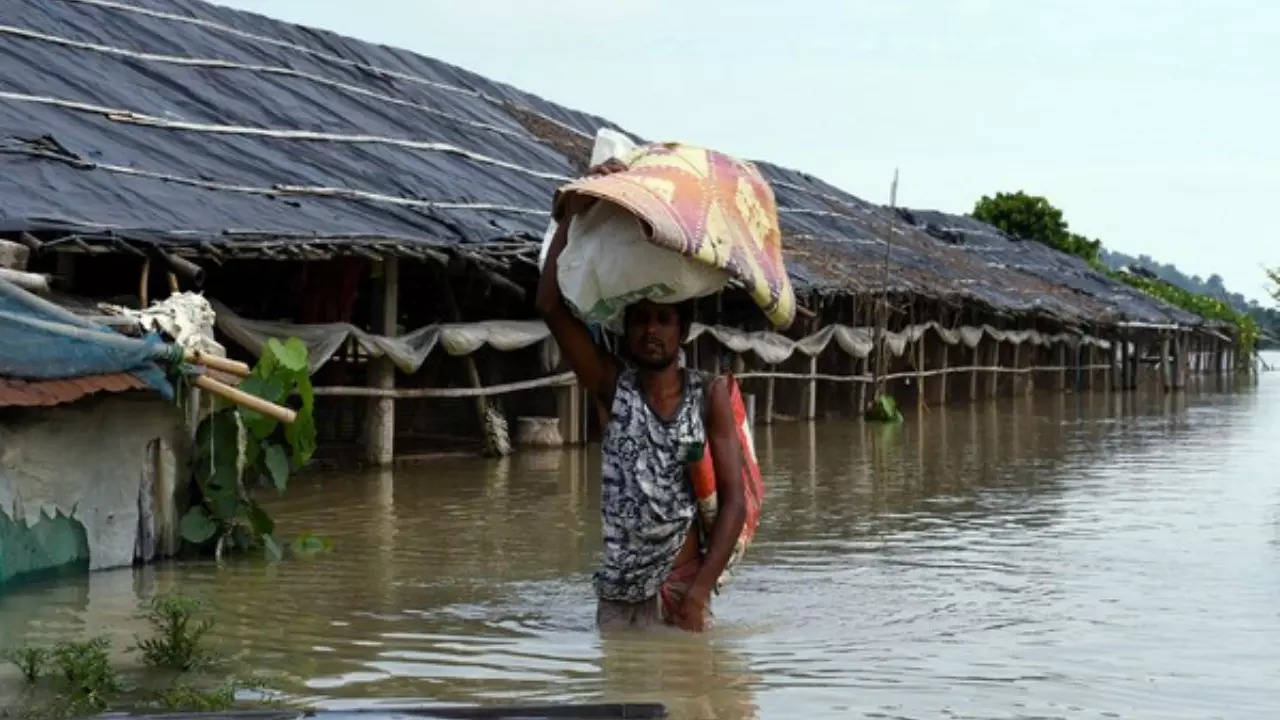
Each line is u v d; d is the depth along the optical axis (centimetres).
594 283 589
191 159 1307
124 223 1055
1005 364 3222
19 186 1059
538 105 2461
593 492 1209
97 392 779
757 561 872
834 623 682
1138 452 1716
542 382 1579
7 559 734
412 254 1291
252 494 1173
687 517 620
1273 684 573
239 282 1524
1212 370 5072
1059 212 5266
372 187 1486
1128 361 3866
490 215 1592
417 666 584
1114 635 661
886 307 2286
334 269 1412
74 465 773
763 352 1992
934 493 1250
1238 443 1866
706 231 582
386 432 1391
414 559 862
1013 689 559
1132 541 961
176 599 629
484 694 540
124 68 1446
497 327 1500
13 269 787
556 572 820
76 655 558
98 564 792
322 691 543
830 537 977
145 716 480
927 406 2712
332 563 843
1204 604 738
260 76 1639
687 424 609
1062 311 3275
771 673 578
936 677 577
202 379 811
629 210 564
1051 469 1484
